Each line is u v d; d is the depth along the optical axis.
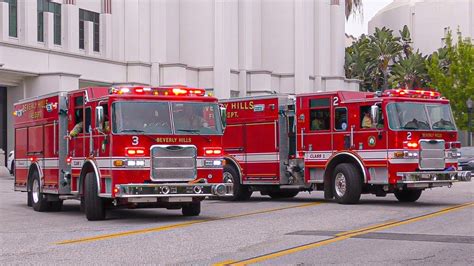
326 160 21.00
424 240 12.80
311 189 22.05
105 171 16.33
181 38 44.06
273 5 49.66
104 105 16.44
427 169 19.78
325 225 15.23
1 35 34.88
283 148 22.45
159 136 16.12
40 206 20.16
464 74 57.12
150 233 14.36
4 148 37.97
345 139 20.53
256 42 48.78
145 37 41.00
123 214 18.83
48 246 12.80
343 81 53.28
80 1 39.09
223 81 43.59
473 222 15.52
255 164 22.97
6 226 16.28
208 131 16.62
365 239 12.98
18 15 36.03
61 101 18.97
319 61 51.91
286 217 17.05
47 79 36.03
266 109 22.72
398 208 18.95
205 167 16.50
